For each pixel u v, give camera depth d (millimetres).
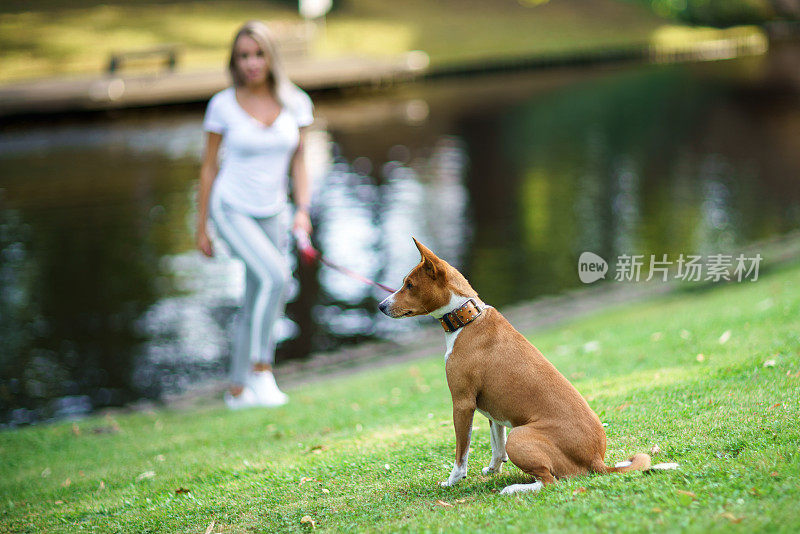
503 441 4324
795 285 9188
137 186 18719
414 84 36469
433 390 7348
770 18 54188
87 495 5344
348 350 10828
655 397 5309
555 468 3838
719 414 4672
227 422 7340
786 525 2971
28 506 5320
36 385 9969
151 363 10594
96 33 35906
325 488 4598
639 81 36219
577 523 3271
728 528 3004
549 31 47219
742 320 7469
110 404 9492
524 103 31172
